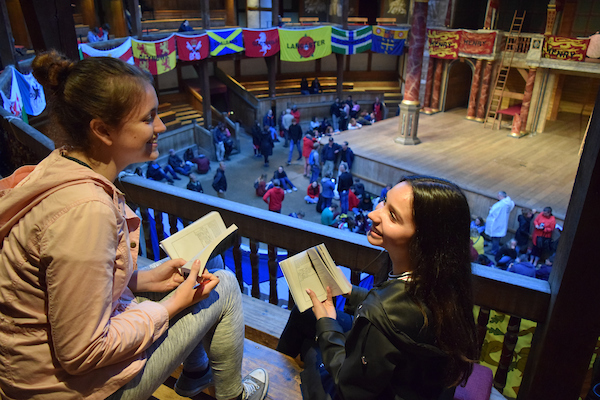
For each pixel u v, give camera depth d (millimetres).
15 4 16422
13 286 992
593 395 2016
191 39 17797
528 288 1885
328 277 1592
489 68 19281
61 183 995
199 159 17234
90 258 946
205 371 1638
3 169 5418
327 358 1442
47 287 950
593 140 1559
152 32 19109
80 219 952
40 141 3830
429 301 1191
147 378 1166
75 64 1062
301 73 26797
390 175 15133
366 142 17422
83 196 978
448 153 16125
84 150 1104
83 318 946
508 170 14516
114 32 21234
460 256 1193
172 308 1192
